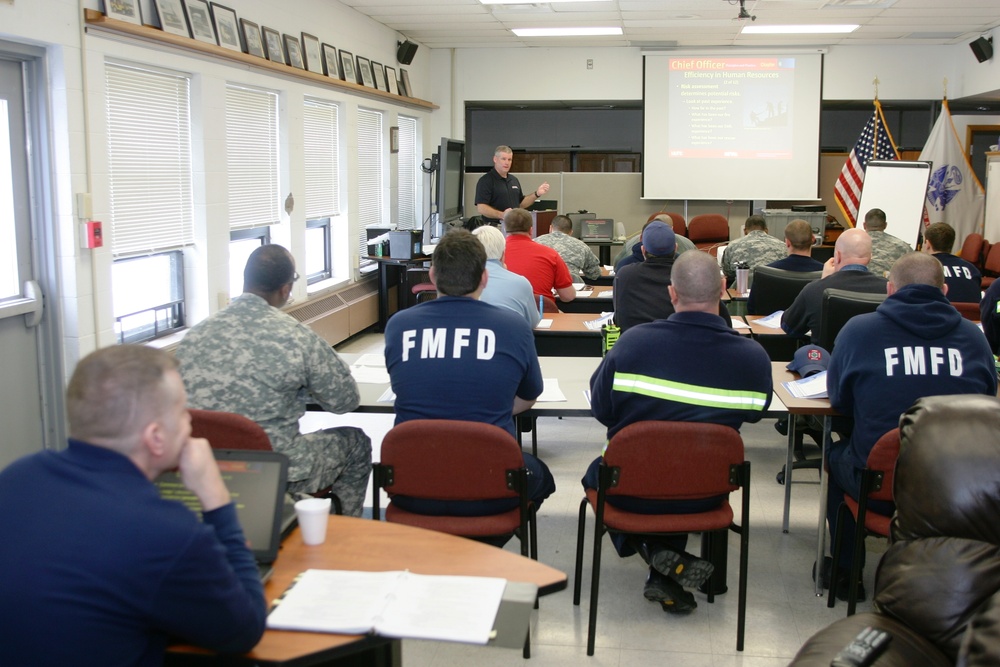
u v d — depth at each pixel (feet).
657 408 8.05
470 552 5.35
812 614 9.02
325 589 4.80
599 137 36.29
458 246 8.06
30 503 4.04
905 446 6.01
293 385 7.89
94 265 12.75
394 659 5.50
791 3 23.47
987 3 23.31
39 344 12.14
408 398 7.98
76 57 12.15
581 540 9.06
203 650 4.33
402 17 25.70
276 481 5.33
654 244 11.73
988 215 27.86
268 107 19.38
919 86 30.68
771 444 14.64
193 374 7.73
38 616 3.86
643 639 8.52
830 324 10.89
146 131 14.58
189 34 15.24
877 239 18.12
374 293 25.82
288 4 19.95
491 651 8.32
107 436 4.13
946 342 8.36
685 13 24.86
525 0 23.17
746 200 31.07
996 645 4.52
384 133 27.35
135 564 3.94
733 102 30.35
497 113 36.47
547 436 15.03
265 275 8.09
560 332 12.90
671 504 8.07
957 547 5.55
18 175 11.73
